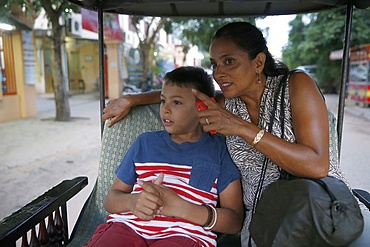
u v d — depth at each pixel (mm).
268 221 1263
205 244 1396
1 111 8070
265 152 1290
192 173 1475
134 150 1564
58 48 7812
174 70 1567
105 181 1870
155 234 1388
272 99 1491
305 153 1259
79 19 10695
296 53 19375
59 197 1557
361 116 9195
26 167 4508
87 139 6172
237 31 1459
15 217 1336
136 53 15352
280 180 1343
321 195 1125
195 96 1460
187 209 1357
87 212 1869
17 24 8023
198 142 1552
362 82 11203
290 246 1142
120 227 1433
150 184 1320
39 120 8195
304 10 2109
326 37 14109
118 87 13070
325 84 17172
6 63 8367
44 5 7020
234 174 1522
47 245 1554
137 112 1908
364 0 1762
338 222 1059
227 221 1432
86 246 1369
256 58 1479
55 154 5152
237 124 1288
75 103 12227
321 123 1332
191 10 2158
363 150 5371
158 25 10203
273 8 2105
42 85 16422
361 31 12078
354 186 3846
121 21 14258
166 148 1528
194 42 9719
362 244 1093
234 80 1477
